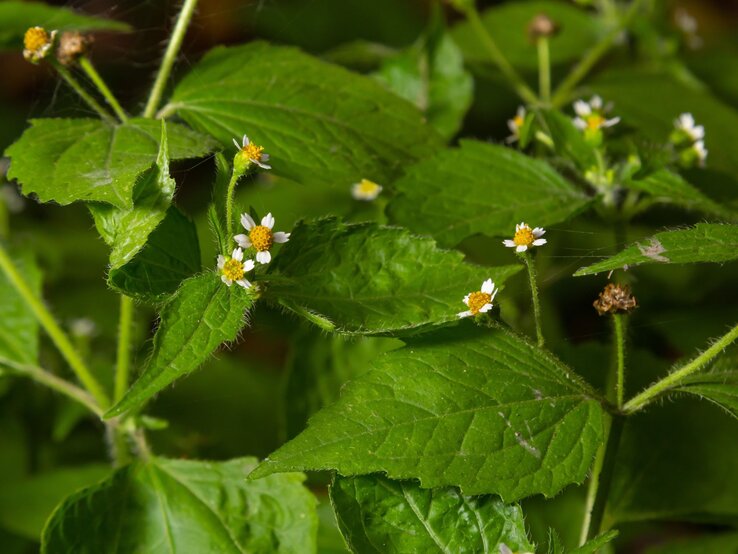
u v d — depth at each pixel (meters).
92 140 0.31
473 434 0.29
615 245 0.34
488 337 0.30
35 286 0.36
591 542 0.29
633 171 0.33
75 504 0.31
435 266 0.31
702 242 0.29
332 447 0.29
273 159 0.32
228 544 0.31
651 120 0.38
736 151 0.38
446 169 0.33
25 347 0.34
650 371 0.35
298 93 0.33
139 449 0.33
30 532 0.36
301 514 0.32
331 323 0.30
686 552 0.36
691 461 0.35
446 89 0.38
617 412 0.31
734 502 0.34
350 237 0.31
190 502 0.32
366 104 0.34
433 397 0.30
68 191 0.30
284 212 0.39
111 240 0.30
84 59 0.32
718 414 0.35
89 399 0.34
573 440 0.30
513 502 0.30
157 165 0.30
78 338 0.39
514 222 0.33
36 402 0.39
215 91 0.33
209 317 0.29
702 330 0.39
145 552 0.32
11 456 0.39
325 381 0.36
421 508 0.30
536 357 0.30
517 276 0.38
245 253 0.30
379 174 0.33
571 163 0.34
